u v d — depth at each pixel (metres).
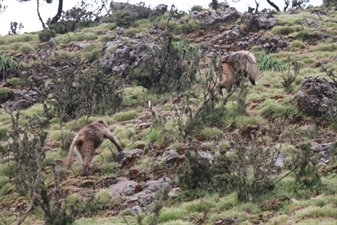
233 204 22.16
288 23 55.41
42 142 28.00
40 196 23.95
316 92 30.72
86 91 39.28
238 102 32.09
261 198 22.23
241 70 33.97
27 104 44.44
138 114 37.09
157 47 45.16
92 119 36.19
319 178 22.67
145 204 23.78
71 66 52.91
